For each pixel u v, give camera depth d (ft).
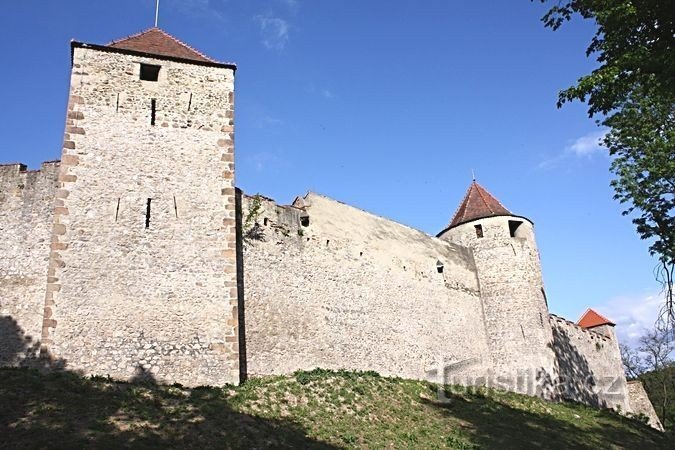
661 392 152.46
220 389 50.21
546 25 40.57
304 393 54.80
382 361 71.67
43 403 39.88
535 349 82.99
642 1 34.60
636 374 161.79
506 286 87.30
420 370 75.31
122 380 47.88
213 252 55.06
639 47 35.37
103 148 54.80
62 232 50.52
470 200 96.58
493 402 70.74
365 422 51.80
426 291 81.05
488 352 84.89
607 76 36.37
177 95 59.82
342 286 71.36
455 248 89.15
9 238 55.52
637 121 49.42
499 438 54.90
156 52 60.85
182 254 53.88
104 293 49.96
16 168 58.23
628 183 50.83
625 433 71.05
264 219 65.98
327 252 71.46
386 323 74.23
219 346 52.13
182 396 46.70
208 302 53.11
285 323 63.41
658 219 49.93
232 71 63.41
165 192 55.57
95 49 57.98
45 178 58.08
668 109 47.52
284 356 61.93
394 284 77.51
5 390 41.22
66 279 49.19
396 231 82.23
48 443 34.45
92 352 47.91
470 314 85.35
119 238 52.19
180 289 52.60
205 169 57.88
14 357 51.44
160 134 57.57
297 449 41.68
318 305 67.72
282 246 66.69
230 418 44.04
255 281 62.28
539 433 60.18
